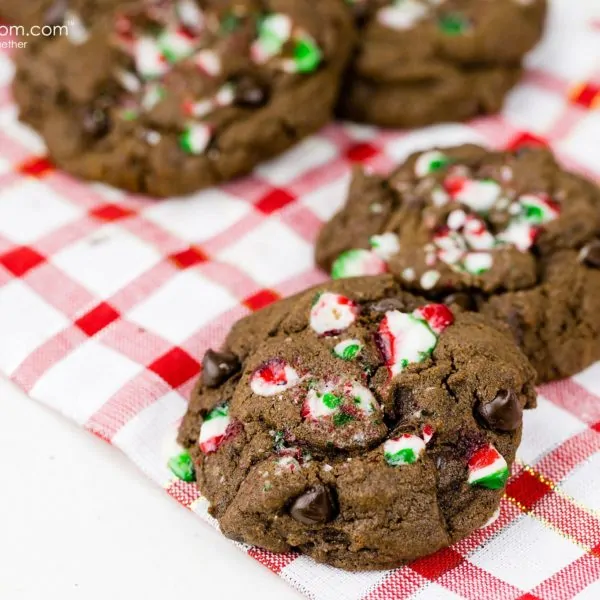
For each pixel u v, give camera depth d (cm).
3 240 40
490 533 34
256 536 32
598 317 37
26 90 43
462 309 36
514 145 43
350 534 32
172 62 42
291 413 33
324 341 34
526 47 44
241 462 33
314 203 42
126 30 42
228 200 42
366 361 34
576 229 38
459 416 33
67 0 44
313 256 40
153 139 41
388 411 33
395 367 34
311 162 43
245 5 42
